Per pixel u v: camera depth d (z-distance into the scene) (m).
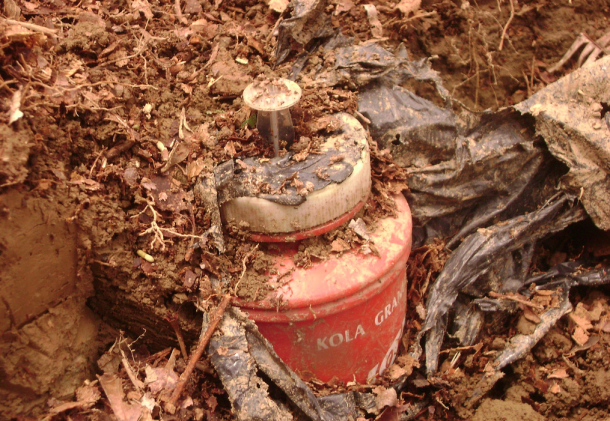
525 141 0.43
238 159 0.37
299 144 0.38
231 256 0.37
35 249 0.33
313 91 0.41
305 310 0.36
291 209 0.35
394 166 0.41
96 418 0.35
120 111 0.37
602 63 0.43
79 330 0.37
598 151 0.42
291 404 0.36
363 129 0.39
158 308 0.37
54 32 0.38
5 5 0.38
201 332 0.36
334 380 0.39
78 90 0.36
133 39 0.42
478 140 0.43
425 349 0.43
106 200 0.36
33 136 0.33
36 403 0.34
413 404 0.42
